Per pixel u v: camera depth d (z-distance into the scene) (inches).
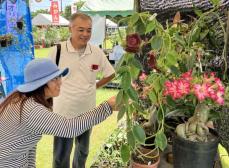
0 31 148.7
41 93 53.2
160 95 42.1
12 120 51.1
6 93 150.9
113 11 232.2
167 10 63.1
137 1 67.3
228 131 46.4
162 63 41.9
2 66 150.3
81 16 87.2
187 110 44.8
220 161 50.8
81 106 91.0
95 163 74.6
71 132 50.6
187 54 46.6
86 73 91.0
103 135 150.9
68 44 89.7
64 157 97.7
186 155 40.3
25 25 155.5
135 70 38.4
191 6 59.0
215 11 49.9
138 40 36.9
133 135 39.6
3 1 146.7
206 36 50.8
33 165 60.9
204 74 40.6
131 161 45.0
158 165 47.9
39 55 474.0
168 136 50.5
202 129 41.2
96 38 275.7
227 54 49.6
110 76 96.1
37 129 50.3
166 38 40.6
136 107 40.0
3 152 52.2
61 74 56.0
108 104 51.7
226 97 41.3
